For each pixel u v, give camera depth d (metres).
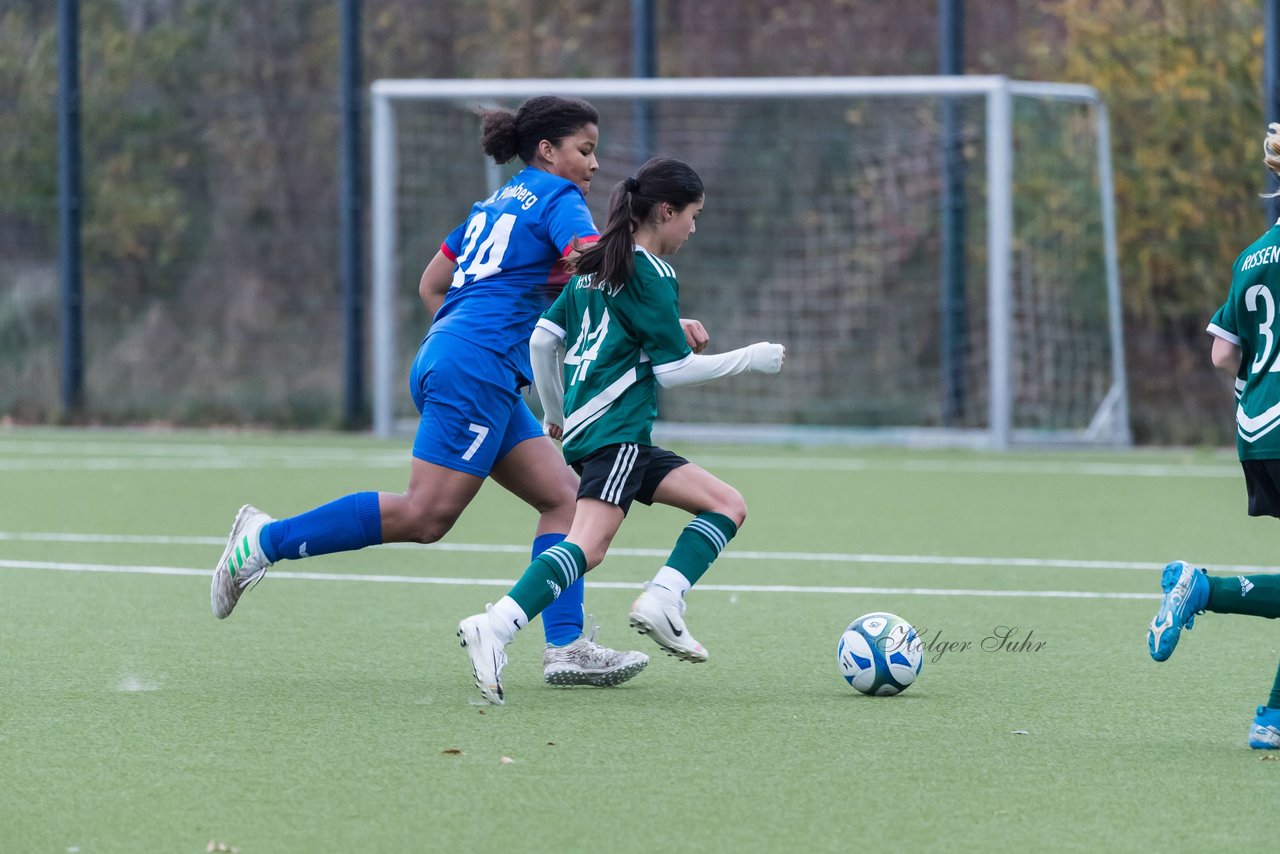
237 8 73.06
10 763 15.42
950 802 14.18
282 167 72.00
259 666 20.56
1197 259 59.53
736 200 66.38
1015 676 20.08
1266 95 53.25
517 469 19.86
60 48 62.94
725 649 22.03
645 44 58.41
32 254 71.31
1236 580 16.33
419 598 26.31
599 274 18.03
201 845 12.89
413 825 13.42
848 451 54.59
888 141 65.62
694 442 57.75
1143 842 13.04
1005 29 65.25
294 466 48.41
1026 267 58.19
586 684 19.34
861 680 18.73
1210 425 57.03
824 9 69.00
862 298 63.62
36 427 64.44
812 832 13.26
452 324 19.16
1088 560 31.00
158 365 70.12
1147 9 60.03
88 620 24.03
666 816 13.69
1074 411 57.56
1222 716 17.77
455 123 68.50
